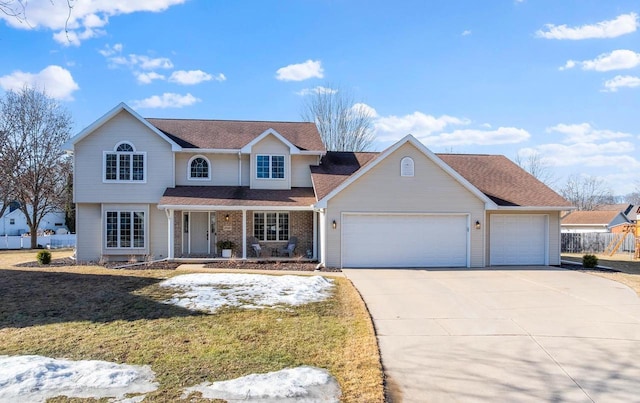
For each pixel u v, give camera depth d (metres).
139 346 7.36
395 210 17.94
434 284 13.76
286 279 13.79
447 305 10.87
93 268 16.95
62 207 38.06
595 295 12.09
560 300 11.45
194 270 16.16
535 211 18.97
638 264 21.17
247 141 22.23
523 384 6.21
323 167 21.97
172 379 5.96
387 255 17.98
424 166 18.09
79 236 20.69
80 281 13.09
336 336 8.11
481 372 6.63
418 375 6.50
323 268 17.33
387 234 18.02
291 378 5.99
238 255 21.02
